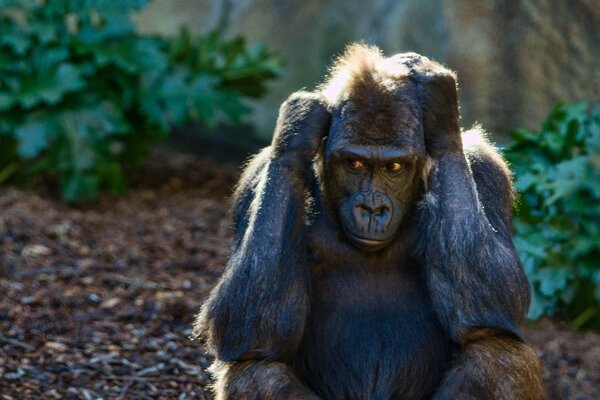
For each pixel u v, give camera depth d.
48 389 14.49
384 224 10.55
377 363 11.10
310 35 28.23
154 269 19.41
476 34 24.64
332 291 11.25
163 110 24.45
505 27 24.45
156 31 30.03
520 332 11.04
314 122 10.85
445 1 25.00
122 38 24.48
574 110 20.17
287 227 10.79
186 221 22.72
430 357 11.21
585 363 17.28
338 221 11.05
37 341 15.93
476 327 10.77
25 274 18.66
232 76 25.72
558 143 19.77
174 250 20.62
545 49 24.28
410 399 11.25
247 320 10.71
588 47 24.08
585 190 19.00
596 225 18.95
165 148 29.58
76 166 23.34
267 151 12.18
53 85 23.36
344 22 27.53
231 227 12.18
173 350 15.77
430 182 10.86
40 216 21.69
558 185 18.94
